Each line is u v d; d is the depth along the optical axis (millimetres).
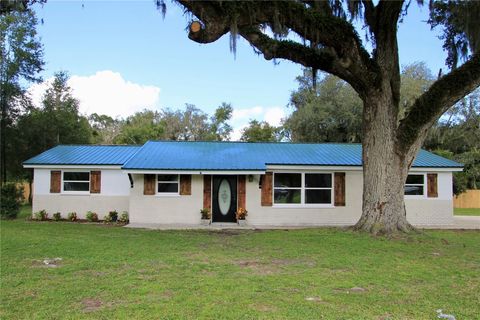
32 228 14203
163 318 4840
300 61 11641
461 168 18188
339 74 11812
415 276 7211
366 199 12602
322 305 5398
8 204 19359
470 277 7207
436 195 18328
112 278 6828
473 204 32938
